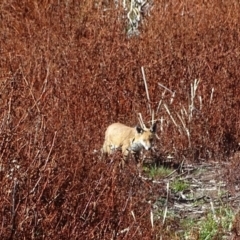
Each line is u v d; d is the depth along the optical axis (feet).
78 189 28.99
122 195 31.22
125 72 45.91
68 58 47.70
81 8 57.57
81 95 43.21
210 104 43.88
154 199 35.40
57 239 26.61
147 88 44.47
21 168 27.55
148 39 49.03
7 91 35.04
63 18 56.59
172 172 39.81
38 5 58.54
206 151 42.52
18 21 56.59
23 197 26.50
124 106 44.27
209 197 37.24
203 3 55.36
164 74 46.34
